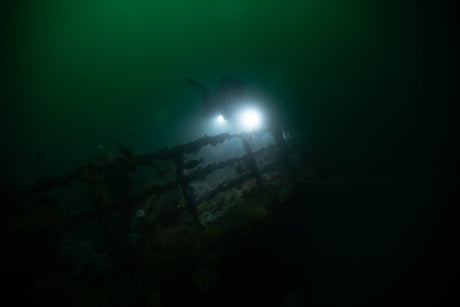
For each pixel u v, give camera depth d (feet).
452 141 18.78
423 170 17.80
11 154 22.44
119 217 12.18
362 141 24.30
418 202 12.59
